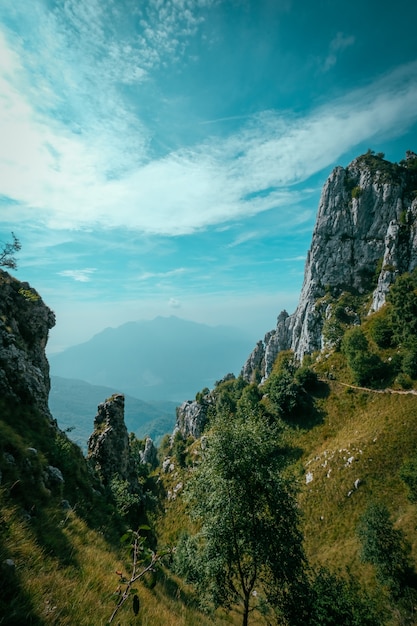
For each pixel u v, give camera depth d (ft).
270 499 64.90
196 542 71.31
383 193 534.78
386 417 223.92
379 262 519.19
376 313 377.71
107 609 27.58
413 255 437.99
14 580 22.99
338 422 261.65
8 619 19.97
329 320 457.68
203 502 68.69
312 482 204.54
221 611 70.49
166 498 285.84
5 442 48.60
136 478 151.84
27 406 75.97
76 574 30.76
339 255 558.56
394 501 165.48
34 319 117.80
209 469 66.80
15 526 30.45
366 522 136.87
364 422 238.07
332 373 324.60
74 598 26.13
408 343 280.31
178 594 51.47
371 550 130.72
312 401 296.71
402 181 542.98
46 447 67.05
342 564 143.74
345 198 577.84
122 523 66.80
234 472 65.36
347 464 199.21
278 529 64.90
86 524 49.88
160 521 253.65
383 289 439.22
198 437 447.01
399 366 270.26
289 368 478.18
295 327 600.80
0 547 25.76
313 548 165.58
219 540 64.39
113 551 45.55
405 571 122.52
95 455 139.64
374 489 177.47
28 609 21.34
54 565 29.43
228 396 501.97
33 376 88.79
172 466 346.74
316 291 568.00
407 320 294.66
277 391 302.04
